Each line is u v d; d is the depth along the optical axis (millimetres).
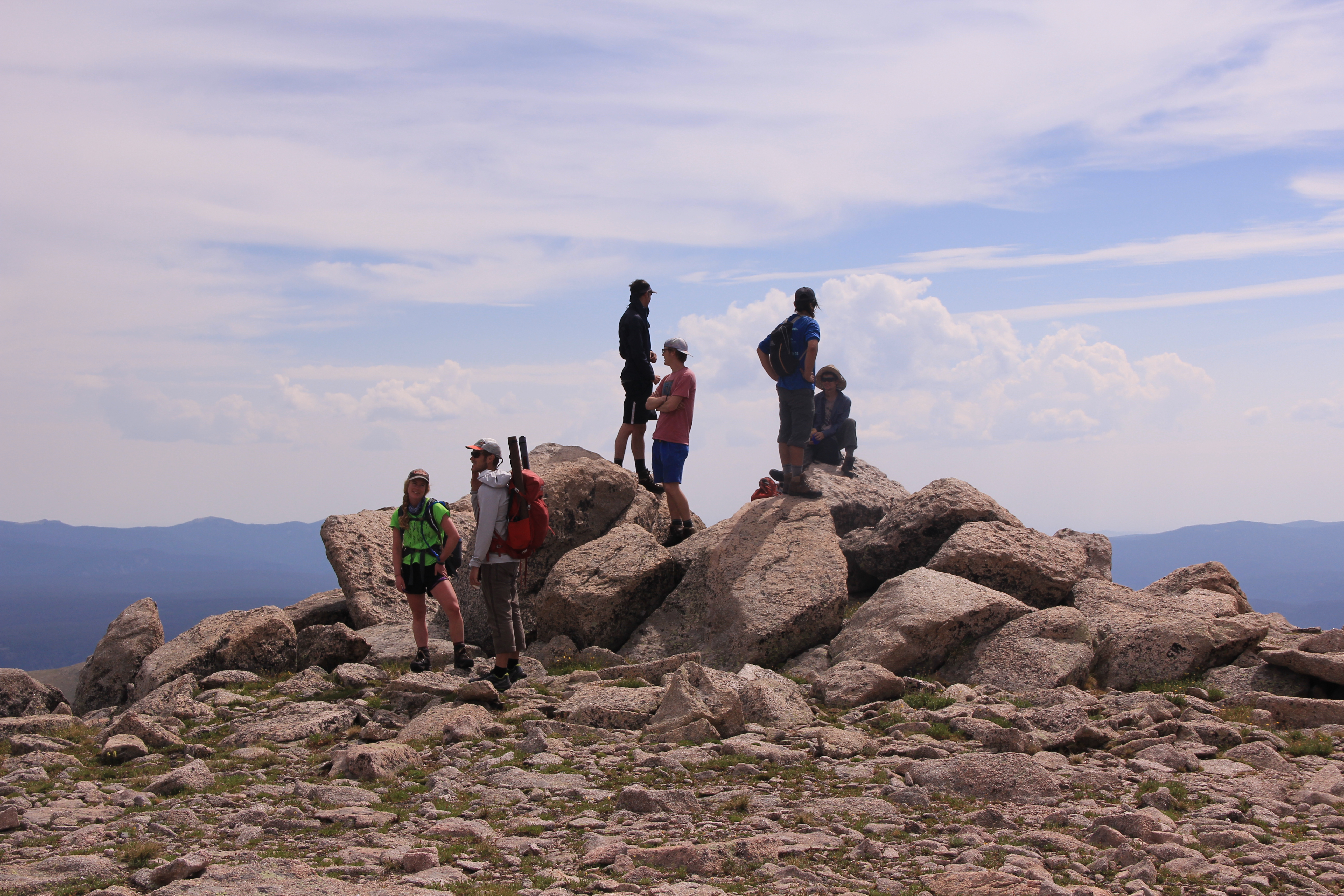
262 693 11453
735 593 12891
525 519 10820
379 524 16766
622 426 17750
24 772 7648
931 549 14688
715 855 5117
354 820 6035
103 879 4906
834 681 10383
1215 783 7008
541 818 6188
